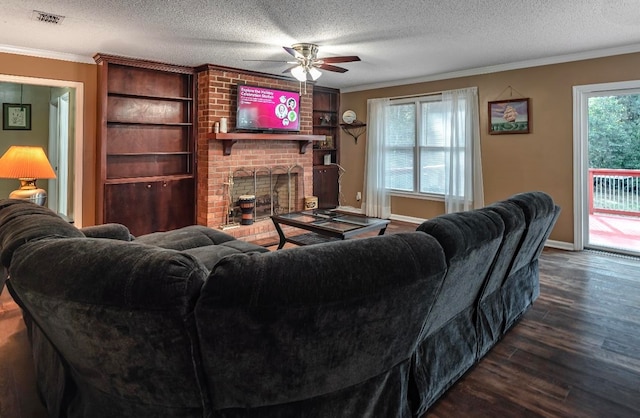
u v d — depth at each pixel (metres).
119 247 1.25
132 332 1.16
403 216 6.53
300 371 1.29
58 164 5.97
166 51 4.38
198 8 3.08
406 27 3.54
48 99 6.21
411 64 5.05
